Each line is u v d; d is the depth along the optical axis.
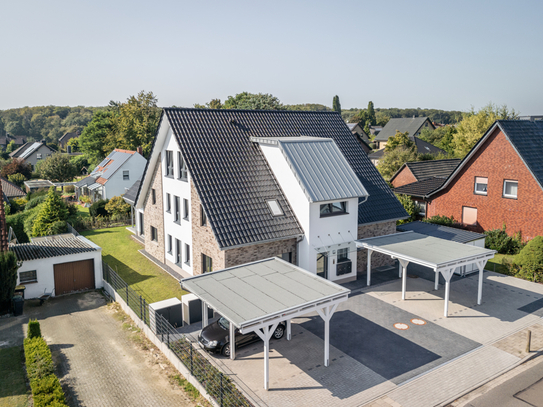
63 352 16.00
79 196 56.31
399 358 14.66
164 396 13.10
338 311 18.64
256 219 19.88
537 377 13.56
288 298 13.76
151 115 77.38
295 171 20.30
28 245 23.69
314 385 13.08
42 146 98.19
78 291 22.95
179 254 24.55
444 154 57.75
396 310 18.69
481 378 13.47
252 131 24.23
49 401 11.88
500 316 18.03
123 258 27.97
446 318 17.86
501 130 27.41
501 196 28.00
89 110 199.25
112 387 13.60
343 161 22.16
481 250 19.56
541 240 22.36
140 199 28.50
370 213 23.45
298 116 27.06
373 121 147.12
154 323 16.55
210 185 20.27
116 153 57.22
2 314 19.58
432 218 31.66
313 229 20.28
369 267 21.52
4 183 60.34
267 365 12.73
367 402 12.23
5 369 14.75
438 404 12.16
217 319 17.94
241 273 16.28
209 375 13.32
